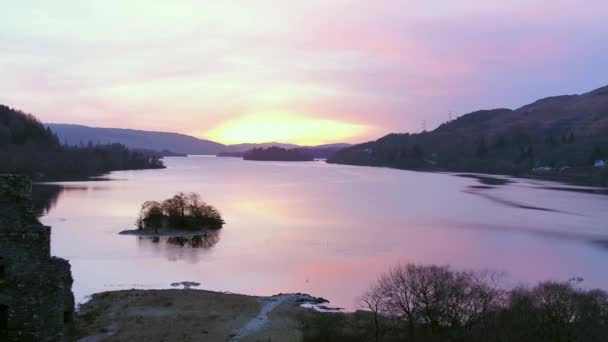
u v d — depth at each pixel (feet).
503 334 127.44
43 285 81.66
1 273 79.87
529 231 392.68
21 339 80.07
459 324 142.20
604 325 133.18
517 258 299.79
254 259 293.84
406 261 287.07
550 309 133.18
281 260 291.17
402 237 364.17
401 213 492.13
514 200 607.37
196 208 396.57
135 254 303.27
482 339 128.57
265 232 380.78
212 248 323.16
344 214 481.87
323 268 273.95
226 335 156.97
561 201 595.88
